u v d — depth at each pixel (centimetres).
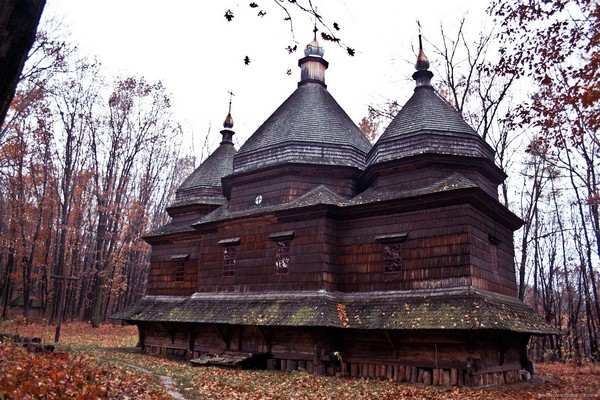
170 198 5638
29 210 3912
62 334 3197
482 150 2081
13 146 3694
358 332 1873
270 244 2166
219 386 1459
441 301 1691
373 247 1952
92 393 897
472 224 1770
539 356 3759
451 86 2964
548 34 1495
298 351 1923
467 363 1603
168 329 2491
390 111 3153
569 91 1452
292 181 2242
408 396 1387
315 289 1952
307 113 2448
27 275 3825
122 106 4491
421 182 1967
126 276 4691
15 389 774
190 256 2708
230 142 3222
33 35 482
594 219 3138
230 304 2164
